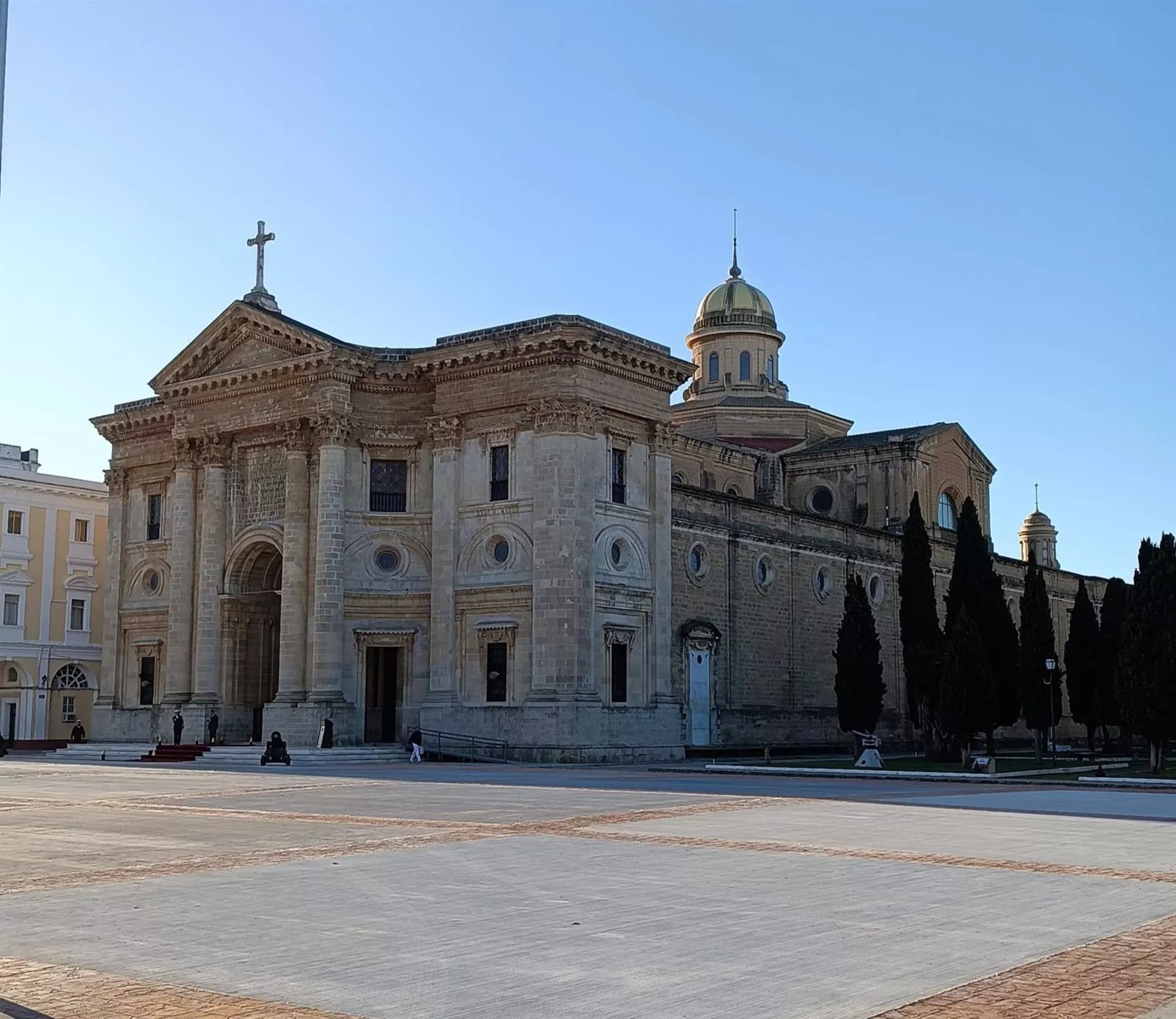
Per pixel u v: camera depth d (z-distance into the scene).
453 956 13.63
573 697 54.28
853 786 41.12
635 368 58.75
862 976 12.75
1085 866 20.47
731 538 66.06
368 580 59.78
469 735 56.66
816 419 88.81
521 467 57.09
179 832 25.41
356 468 60.50
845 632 61.22
